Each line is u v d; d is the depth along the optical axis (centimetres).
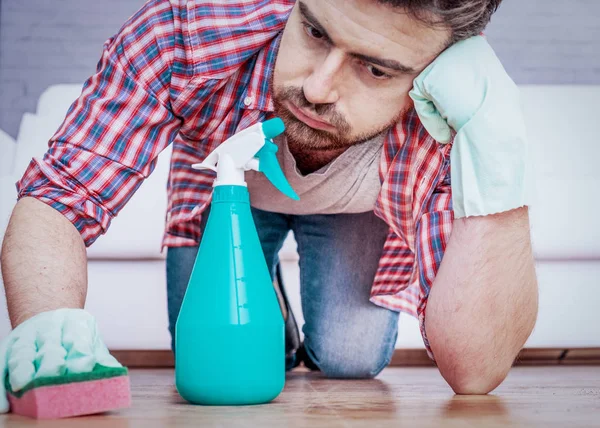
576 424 72
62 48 350
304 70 97
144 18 110
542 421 74
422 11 90
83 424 68
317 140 103
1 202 208
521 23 358
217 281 85
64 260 93
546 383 132
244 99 114
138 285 197
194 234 142
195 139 122
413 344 203
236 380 84
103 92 107
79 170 100
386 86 99
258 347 86
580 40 359
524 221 100
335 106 98
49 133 229
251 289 86
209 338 84
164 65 108
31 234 93
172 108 110
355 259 149
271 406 87
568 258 210
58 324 76
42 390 71
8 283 90
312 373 169
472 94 97
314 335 151
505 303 100
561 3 359
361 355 149
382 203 127
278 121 89
